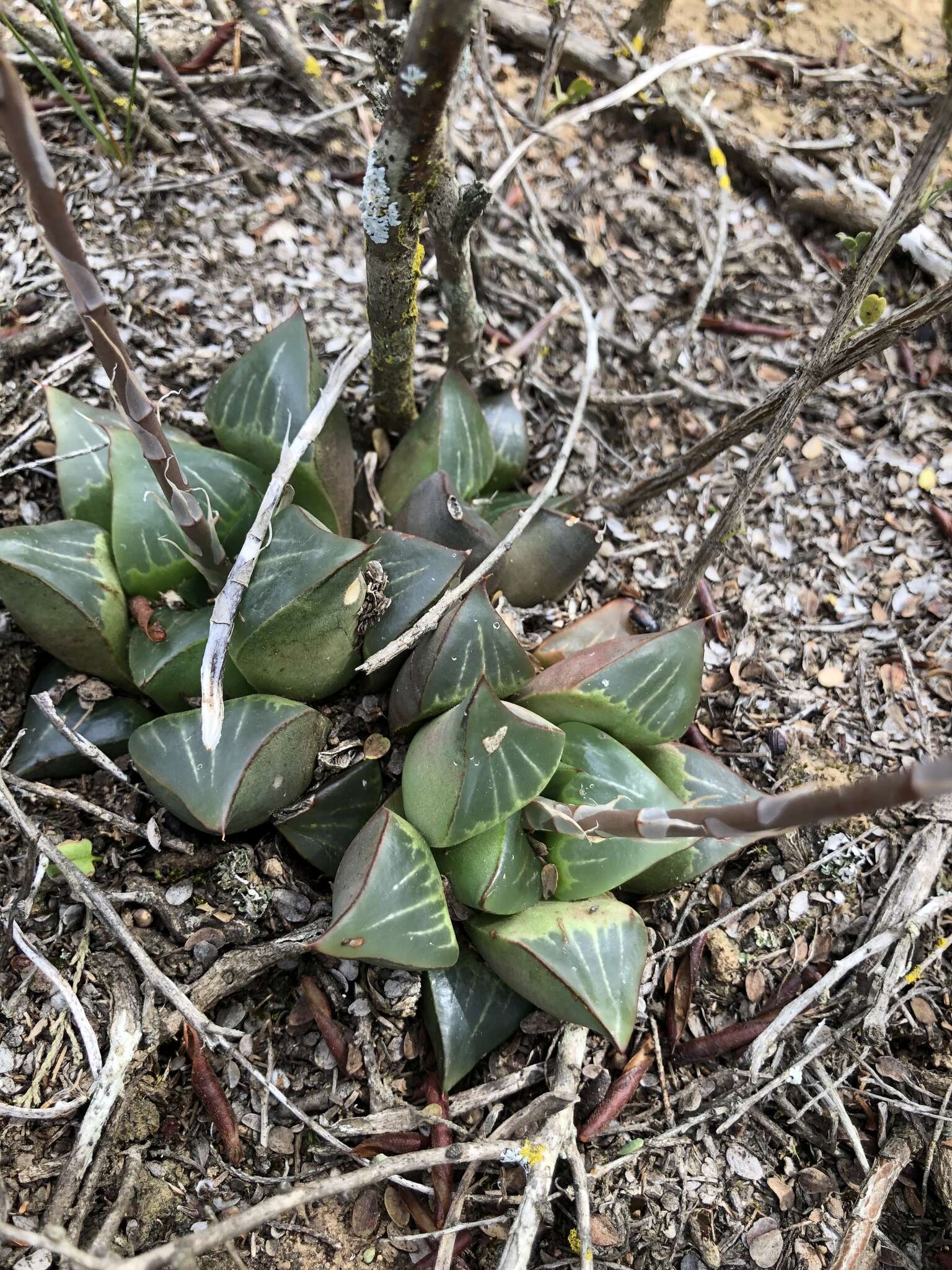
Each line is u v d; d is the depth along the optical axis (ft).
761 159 0.82
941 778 0.26
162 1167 0.48
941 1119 0.52
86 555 0.53
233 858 0.52
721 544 0.59
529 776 0.46
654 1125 0.53
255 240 0.73
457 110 0.81
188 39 0.78
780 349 0.78
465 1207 0.50
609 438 0.74
